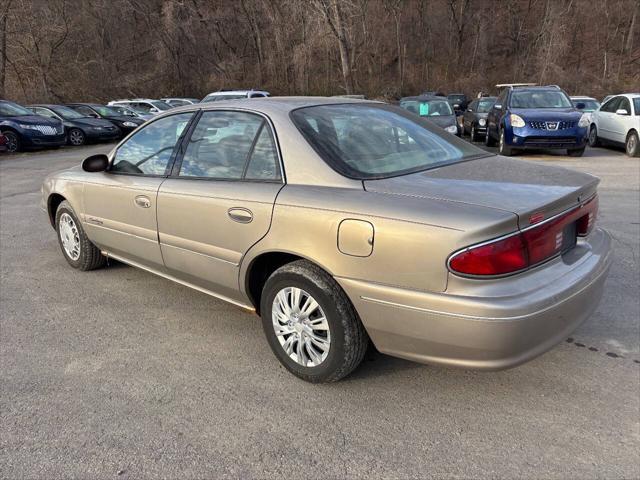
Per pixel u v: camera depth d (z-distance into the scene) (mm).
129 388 3176
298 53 38656
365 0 41594
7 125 16141
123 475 2467
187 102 27312
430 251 2543
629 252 5312
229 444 2672
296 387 3158
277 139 3277
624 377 3156
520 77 48031
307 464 2520
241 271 3361
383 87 43031
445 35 51188
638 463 2463
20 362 3477
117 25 43719
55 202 5375
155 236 3967
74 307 4340
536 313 2518
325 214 2875
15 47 34312
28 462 2559
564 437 2656
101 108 21672
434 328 2594
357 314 2900
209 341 3752
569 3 49719
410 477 2418
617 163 11852
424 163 3291
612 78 44531
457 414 2869
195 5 45500
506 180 2979
